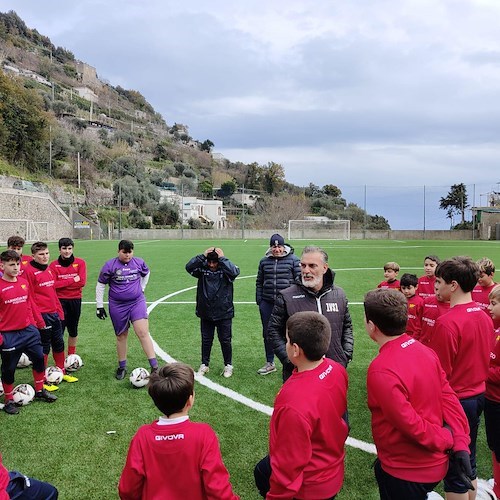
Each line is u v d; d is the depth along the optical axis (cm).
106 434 421
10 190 3525
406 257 2256
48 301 557
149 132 10500
